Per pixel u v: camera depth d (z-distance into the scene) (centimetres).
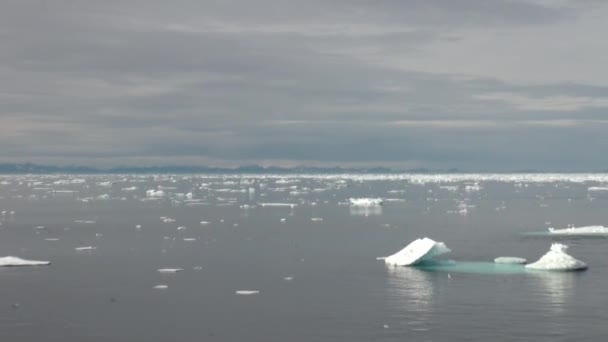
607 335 3825
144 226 9812
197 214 11994
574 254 6756
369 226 9744
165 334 3966
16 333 3994
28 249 7319
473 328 3984
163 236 8538
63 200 16525
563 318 4184
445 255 6781
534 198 16825
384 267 6069
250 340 3834
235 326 4112
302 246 7550
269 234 8750
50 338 3900
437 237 8294
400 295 4866
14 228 9556
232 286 5266
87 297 4888
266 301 4738
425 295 4856
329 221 10531
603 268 5894
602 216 11356
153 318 4303
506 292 4919
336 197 17888
